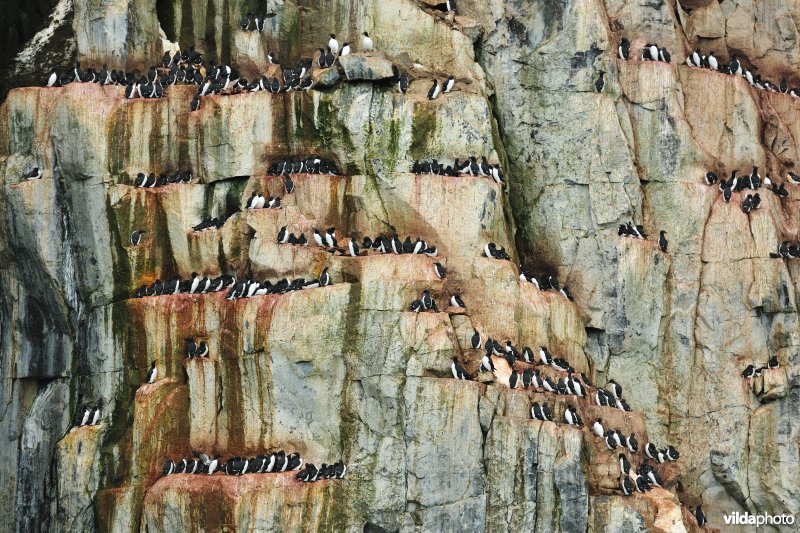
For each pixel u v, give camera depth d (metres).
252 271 60.38
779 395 63.50
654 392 63.94
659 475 60.19
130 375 61.06
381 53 64.00
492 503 57.03
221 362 59.28
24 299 63.97
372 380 57.75
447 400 57.25
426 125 62.50
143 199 62.56
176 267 62.34
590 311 64.06
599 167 64.94
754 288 64.56
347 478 57.06
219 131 62.72
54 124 63.50
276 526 56.22
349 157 62.22
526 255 65.31
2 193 63.75
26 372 63.56
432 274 59.25
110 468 59.62
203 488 57.03
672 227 65.31
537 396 58.34
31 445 62.69
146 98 63.69
